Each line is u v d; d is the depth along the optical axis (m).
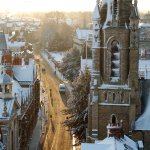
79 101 109.69
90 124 85.00
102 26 82.88
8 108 94.31
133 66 82.12
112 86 83.00
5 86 96.00
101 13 83.06
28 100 124.88
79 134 105.62
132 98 82.50
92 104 83.56
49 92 192.00
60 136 126.44
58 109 161.75
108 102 83.44
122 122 77.31
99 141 75.44
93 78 83.81
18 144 105.56
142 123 82.56
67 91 189.75
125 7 81.50
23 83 136.50
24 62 146.12
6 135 89.50
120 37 82.00
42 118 149.50
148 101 84.75
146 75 135.25
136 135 82.56
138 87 83.12
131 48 81.56
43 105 168.12
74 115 111.00
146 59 182.50
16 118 101.38
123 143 66.81
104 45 82.75
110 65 83.12
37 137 126.38
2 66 125.75
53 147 115.56
